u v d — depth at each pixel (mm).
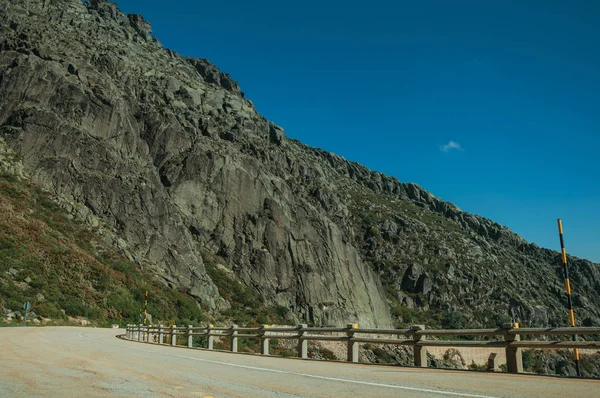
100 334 38938
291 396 8641
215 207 99625
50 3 128125
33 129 83625
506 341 12945
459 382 10602
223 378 11211
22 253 60469
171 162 98688
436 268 157750
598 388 9641
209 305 83312
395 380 10953
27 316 50344
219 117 124438
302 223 110062
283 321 92312
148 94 110438
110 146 90062
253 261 99562
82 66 98625
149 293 72312
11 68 89688
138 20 164625
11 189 74062
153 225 86250
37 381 10312
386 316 119938
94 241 76062
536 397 8453
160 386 9820
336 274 110625
